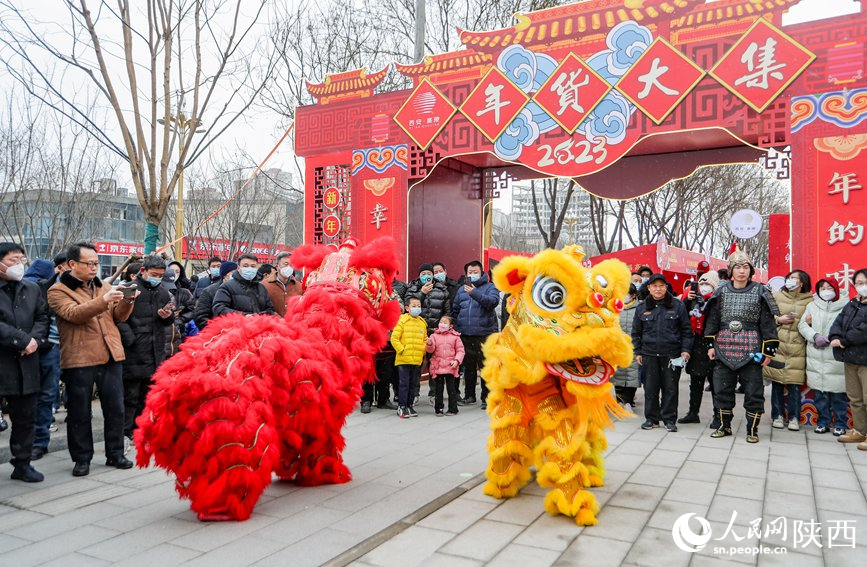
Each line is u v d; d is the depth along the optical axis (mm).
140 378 5805
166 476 4926
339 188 9500
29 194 17281
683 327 6652
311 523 3871
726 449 5832
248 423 3764
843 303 6355
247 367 3875
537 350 3945
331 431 4637
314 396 4211
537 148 8062
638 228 22594
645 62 7457
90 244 5059
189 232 19828
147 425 3662
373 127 9164
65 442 5961
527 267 4176
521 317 4246
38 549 3471
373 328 4777
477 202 10789
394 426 6762
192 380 3650
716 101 7141
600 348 3910
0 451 5367
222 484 3768
